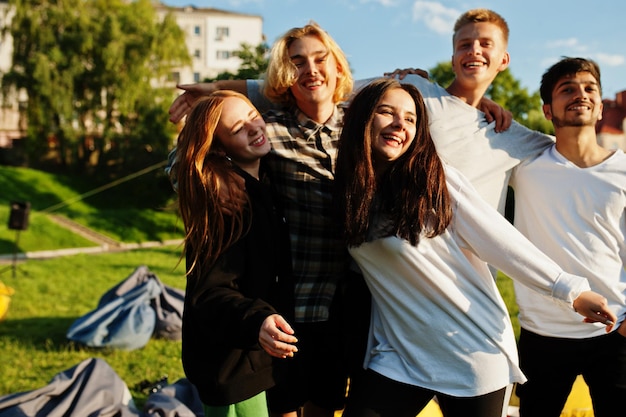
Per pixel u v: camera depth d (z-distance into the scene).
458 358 2.34
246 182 2.46
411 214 2.29
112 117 38.03
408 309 2.39
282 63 2.63
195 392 4.88
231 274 2.31
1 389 5.82
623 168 2.82
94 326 7.09
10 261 19.86
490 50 2.97
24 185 32.84
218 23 64.75
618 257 2.85
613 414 2.86
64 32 36.59
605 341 2.83
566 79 2.90
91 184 35.59
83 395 4.19
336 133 2.72
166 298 7.99
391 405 2.39
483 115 3.02
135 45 36.75
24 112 37.53
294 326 2.56
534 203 2.98
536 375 3.02
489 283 2.51
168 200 34.38
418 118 2.39
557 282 2.28
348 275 2.72
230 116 2.43
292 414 2.73
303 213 2.62
